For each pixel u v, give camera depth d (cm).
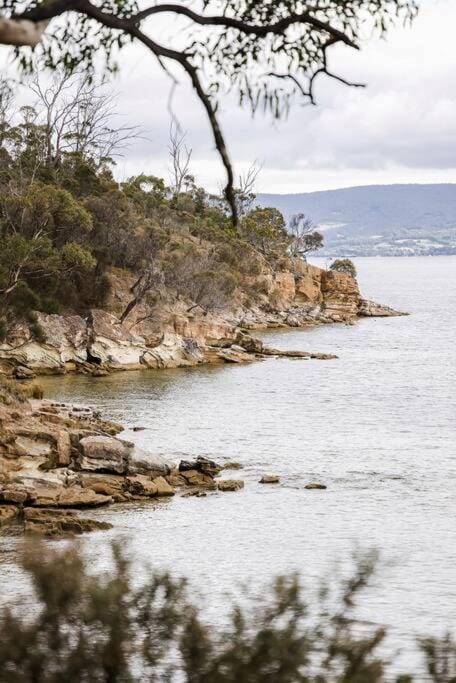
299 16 896
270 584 1056
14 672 902
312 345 14250
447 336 16088
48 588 954
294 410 8119
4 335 9025
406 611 3216
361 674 941
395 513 4716
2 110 11769
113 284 11575
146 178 18638
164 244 12744
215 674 925
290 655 932
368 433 7019
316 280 19950
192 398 8600
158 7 848
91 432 5338
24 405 5725
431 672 1020
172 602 990
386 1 923
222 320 13712
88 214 10906
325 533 4347
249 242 19738
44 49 908
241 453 6138
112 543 1113
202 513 4662
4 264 8981
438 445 6556
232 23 875
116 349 10400
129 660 930
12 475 4834
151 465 5247
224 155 876
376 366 11756
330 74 923
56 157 13900
